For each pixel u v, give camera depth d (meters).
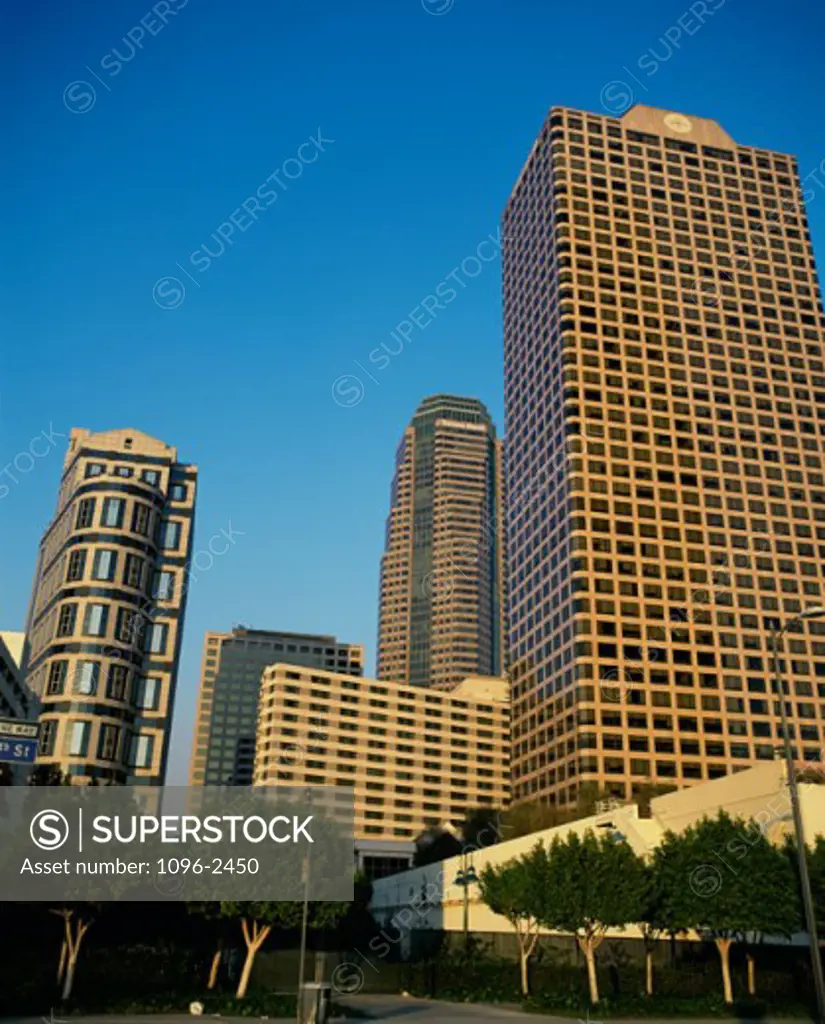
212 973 50.84
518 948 65.81
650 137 190.50
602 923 45.34
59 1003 39.88
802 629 158.75
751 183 192.62
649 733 145.25
